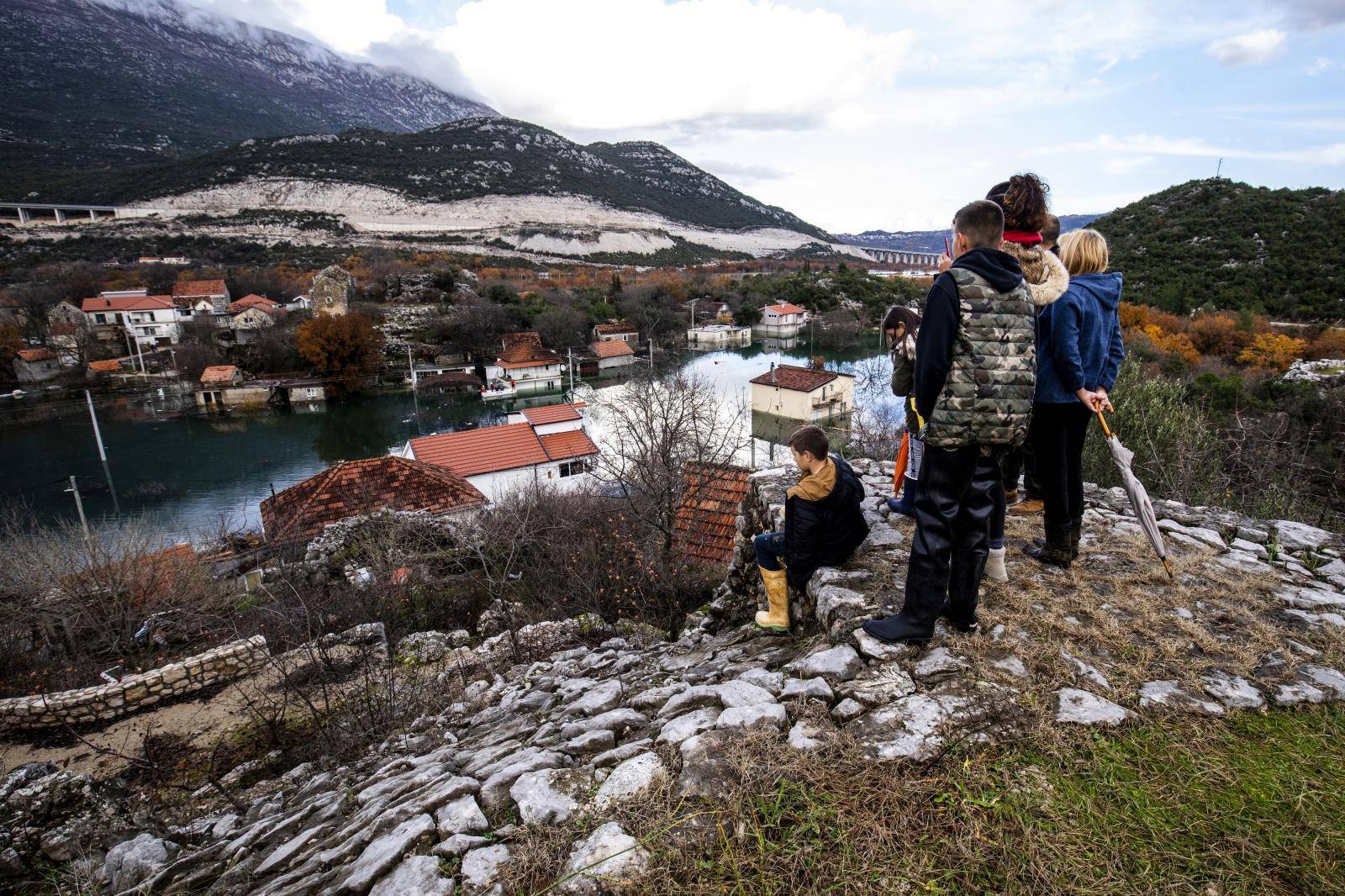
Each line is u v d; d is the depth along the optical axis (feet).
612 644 23.08
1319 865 6.49
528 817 7.63
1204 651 9.98
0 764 26.21
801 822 7.04
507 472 88.02
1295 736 8.27
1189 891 6.25
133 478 122.62
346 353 191.72
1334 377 72.90
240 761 23.70
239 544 67.36
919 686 9.12
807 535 12.23
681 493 47.37
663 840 6.93
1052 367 11.19
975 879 6.44
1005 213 10.15
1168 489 28.02
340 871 8.08
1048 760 7.90
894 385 11.78
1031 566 12.72
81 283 246.88
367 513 57.52
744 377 192.44
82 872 16.19
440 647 31.30
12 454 135.95
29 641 41.09
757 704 8.94
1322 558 13.35
